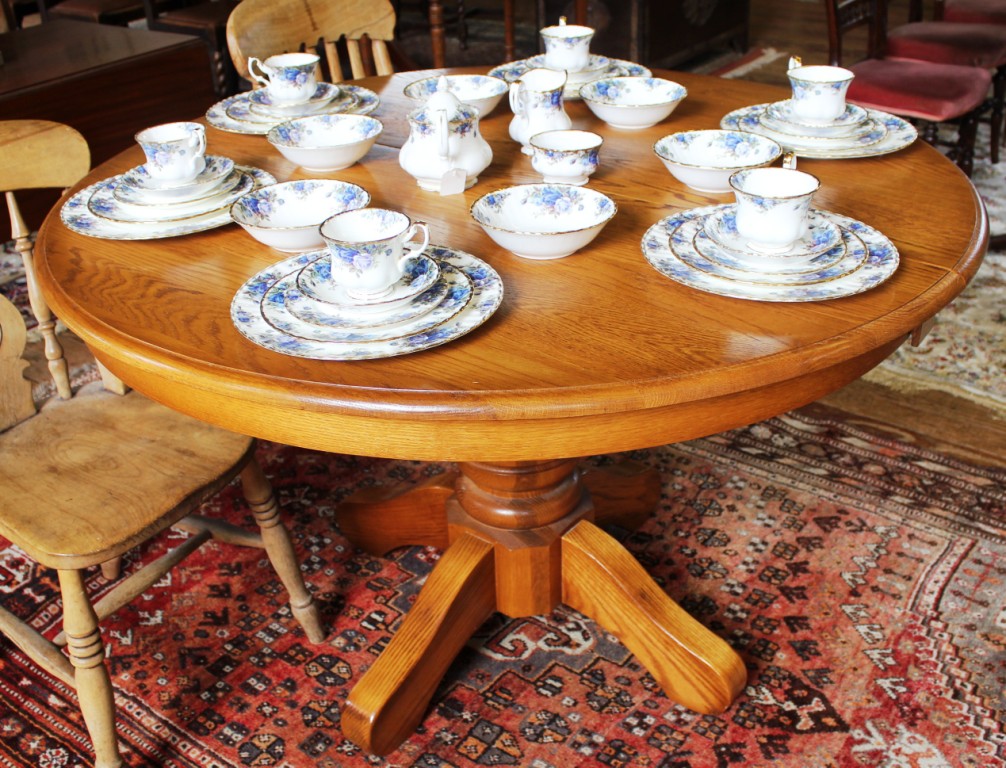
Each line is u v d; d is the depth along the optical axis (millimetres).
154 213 1432
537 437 1046
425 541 1842
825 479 2045
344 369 1054
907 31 3207
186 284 1260
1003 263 2889
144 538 1339
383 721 1452
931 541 1862
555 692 1600
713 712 1522
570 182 1495
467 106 1508
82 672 1366
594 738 1512
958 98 2797
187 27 4090
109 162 1688
